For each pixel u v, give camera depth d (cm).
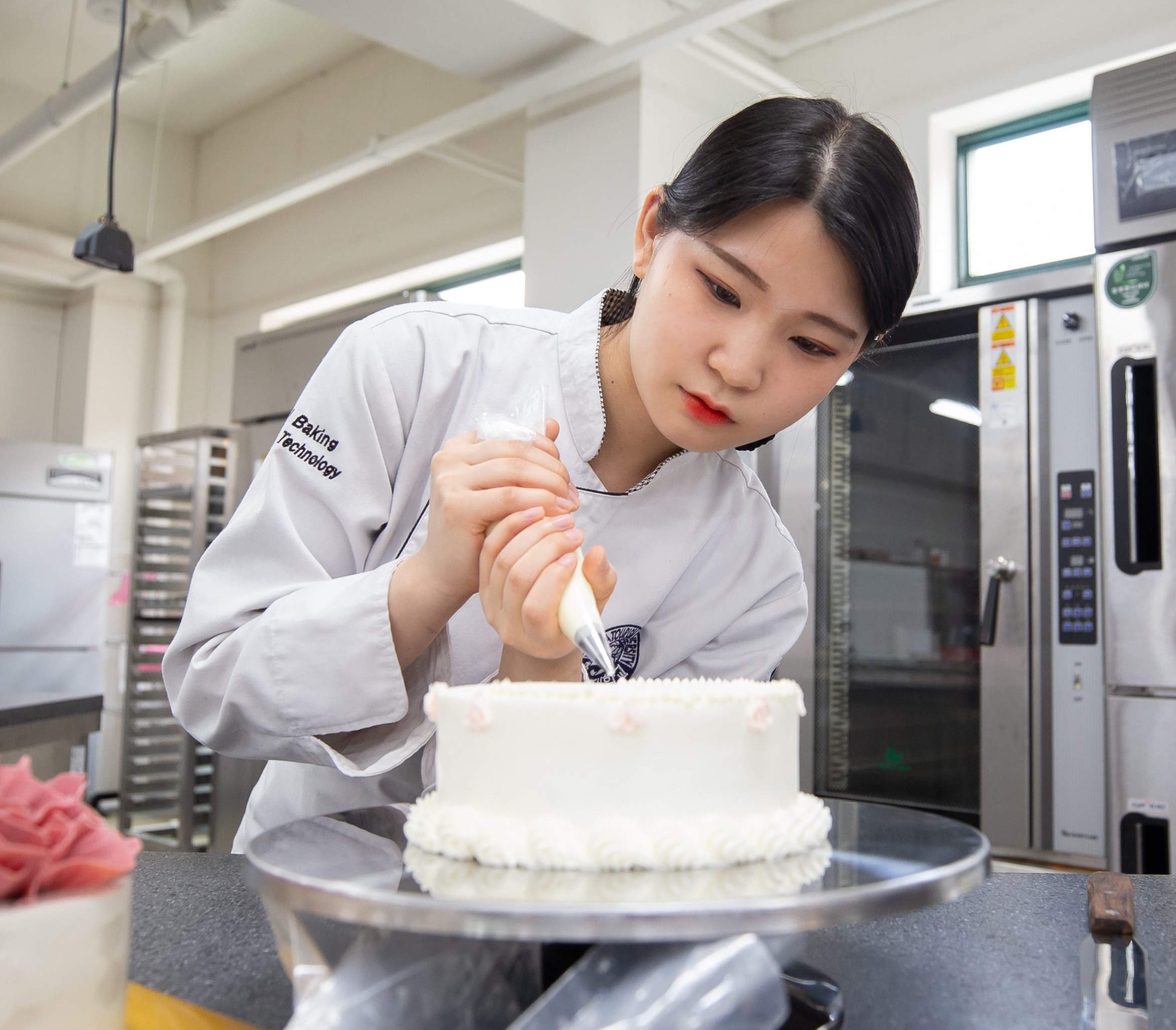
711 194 84
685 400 91
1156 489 216
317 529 105
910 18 339
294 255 558
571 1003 54
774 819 73
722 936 52
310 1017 57
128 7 381
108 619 549
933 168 332
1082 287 230
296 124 546
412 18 310
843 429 264
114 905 57
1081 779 228
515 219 448
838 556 264
